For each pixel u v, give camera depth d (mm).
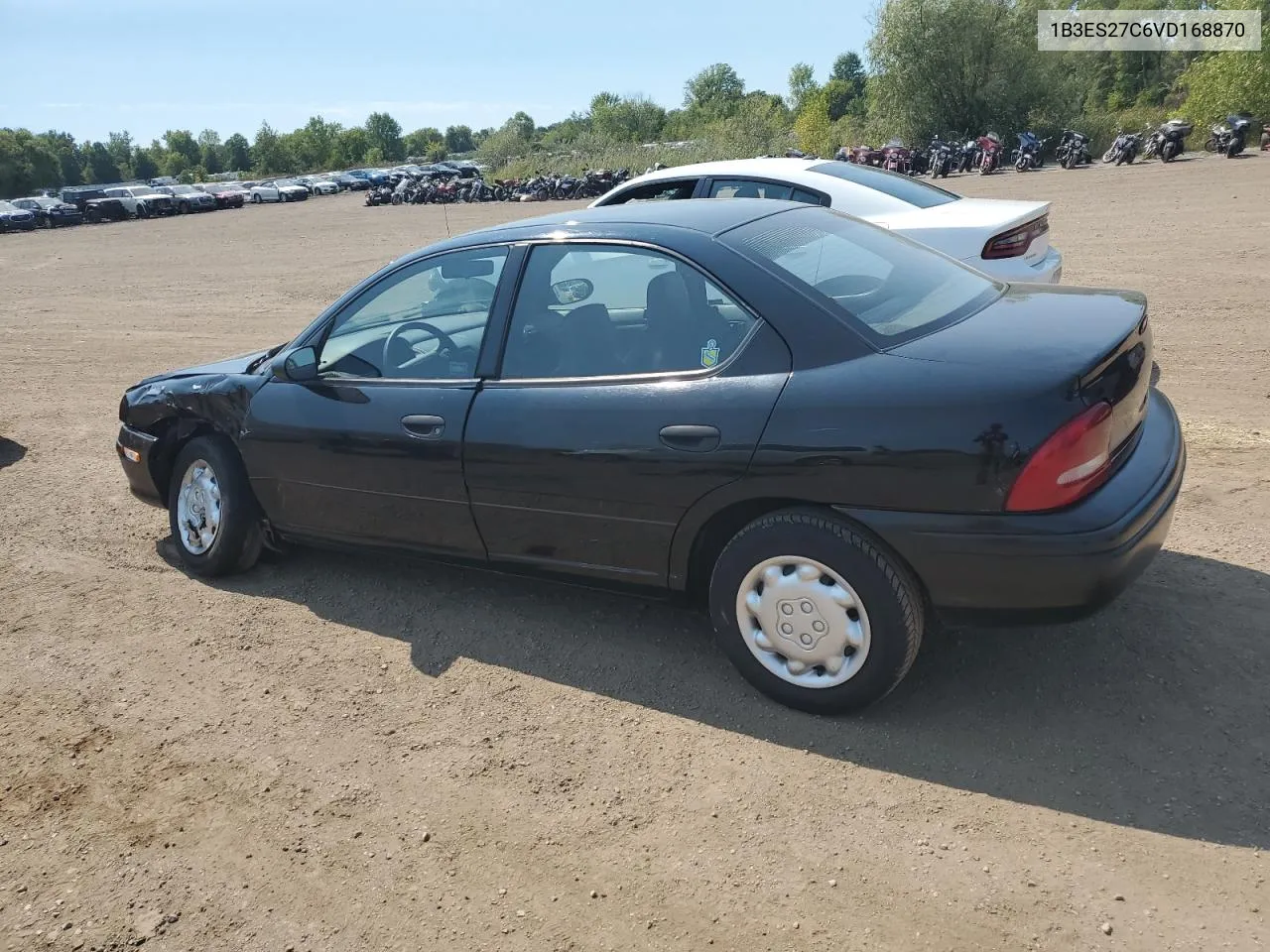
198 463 4859
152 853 2959
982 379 2932
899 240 4062
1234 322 8266
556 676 3771
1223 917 2391
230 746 3479
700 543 3471
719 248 3461
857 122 42375
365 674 3898
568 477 3582
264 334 12281
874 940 2426
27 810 3193
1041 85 35500
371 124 146250
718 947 2451
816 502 3127
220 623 4426
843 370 3113
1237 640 3533
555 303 3756
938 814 2838
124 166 139750
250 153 140750
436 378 4004
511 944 2520
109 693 3887
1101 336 3074
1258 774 2875
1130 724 3150
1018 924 2430
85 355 11766
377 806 3096
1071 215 16156
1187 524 4496
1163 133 26062
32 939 2650
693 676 3688
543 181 38562
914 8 35594
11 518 6035
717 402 3256
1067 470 2832
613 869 2748
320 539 4551
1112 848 2648
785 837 2807
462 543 4016
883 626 3104
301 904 2713
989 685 3424
